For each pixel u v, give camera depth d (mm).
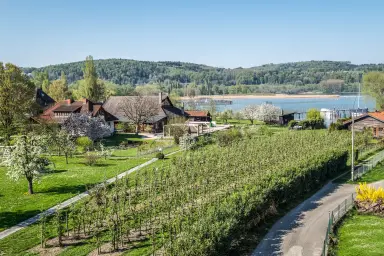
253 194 31594
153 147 67500
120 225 28016
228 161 46844
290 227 31922
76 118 72875
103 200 34312
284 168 39750
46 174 45062
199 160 48781
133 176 44031
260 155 49656
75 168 49281
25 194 37438
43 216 29578
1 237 27312
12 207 33500
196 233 23641
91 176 44594
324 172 45562
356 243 28422
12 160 36906
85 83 124688
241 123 119125
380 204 34719
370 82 118438
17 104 65500
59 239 26109
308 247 28109
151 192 36969
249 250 27594
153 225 29547
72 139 66312
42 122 68938
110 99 105562
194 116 112125
